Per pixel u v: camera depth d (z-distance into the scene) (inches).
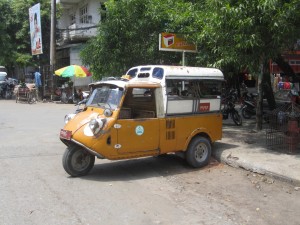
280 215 149.9
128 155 197.5
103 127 189.0
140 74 227.1
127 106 207.9
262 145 255.9
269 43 228.2
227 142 269.1
